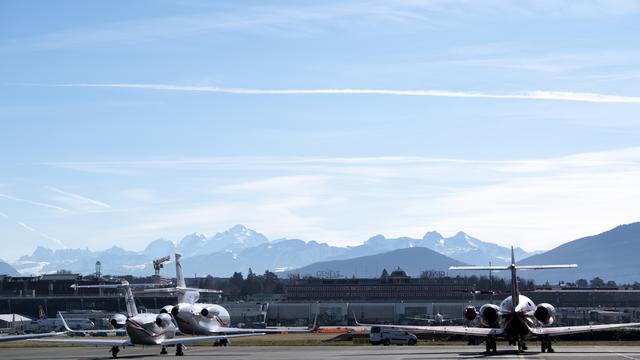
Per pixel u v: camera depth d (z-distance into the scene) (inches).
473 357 2640.3
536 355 2706.7
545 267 2815.0
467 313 3063.5
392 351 3284.9
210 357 2876.5
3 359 3011.8
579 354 2758.4
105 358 2957.7
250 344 4360.2
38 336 2839.6
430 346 3993.6
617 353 2837.1
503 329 2829.7
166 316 3125.0
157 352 3437.5
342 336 4901.6
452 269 2815.0
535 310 2834.6
